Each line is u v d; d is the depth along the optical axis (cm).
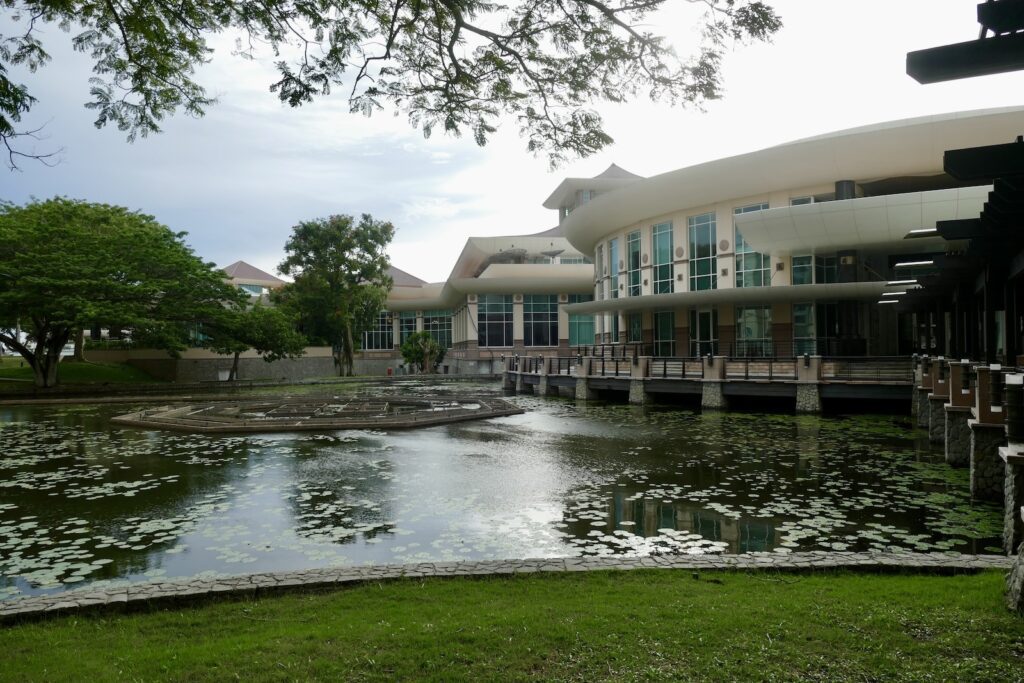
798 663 359
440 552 713
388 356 6656
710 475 1085
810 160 2477
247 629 448
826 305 2641
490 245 5756
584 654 376
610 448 1377
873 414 1917
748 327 2820
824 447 1332
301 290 4956
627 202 3200
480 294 5494
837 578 537
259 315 3691
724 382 2125
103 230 3434
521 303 5547
